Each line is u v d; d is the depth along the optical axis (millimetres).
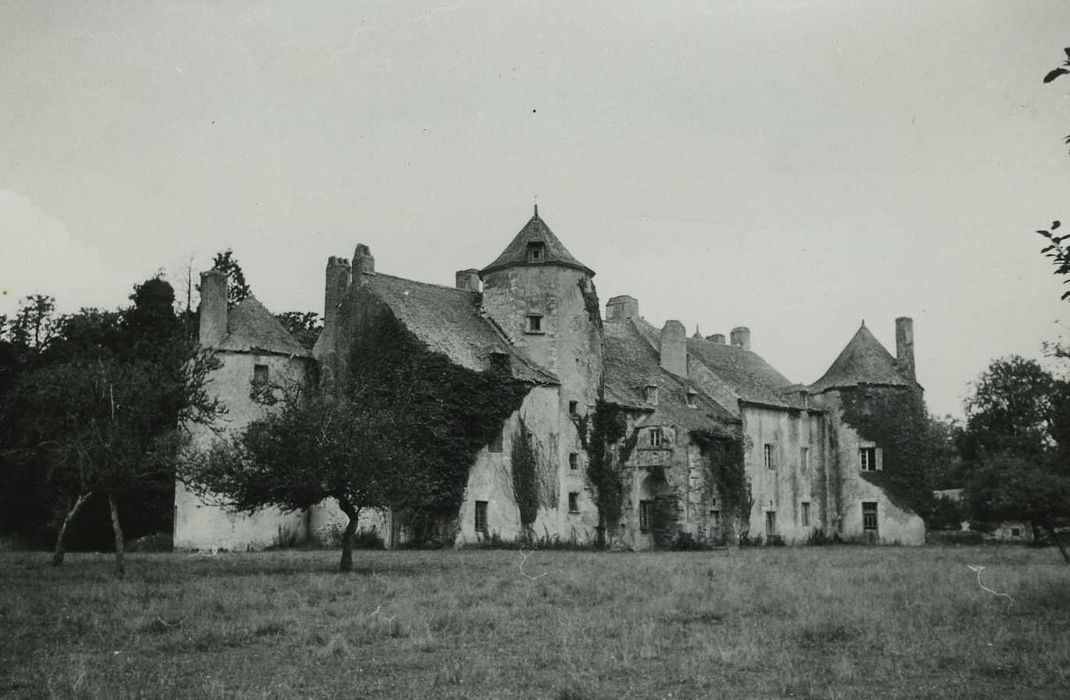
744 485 58031
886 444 64125
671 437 50594
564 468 49812
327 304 50656
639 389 56281
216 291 47219
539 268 52156
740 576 25797
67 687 11273
